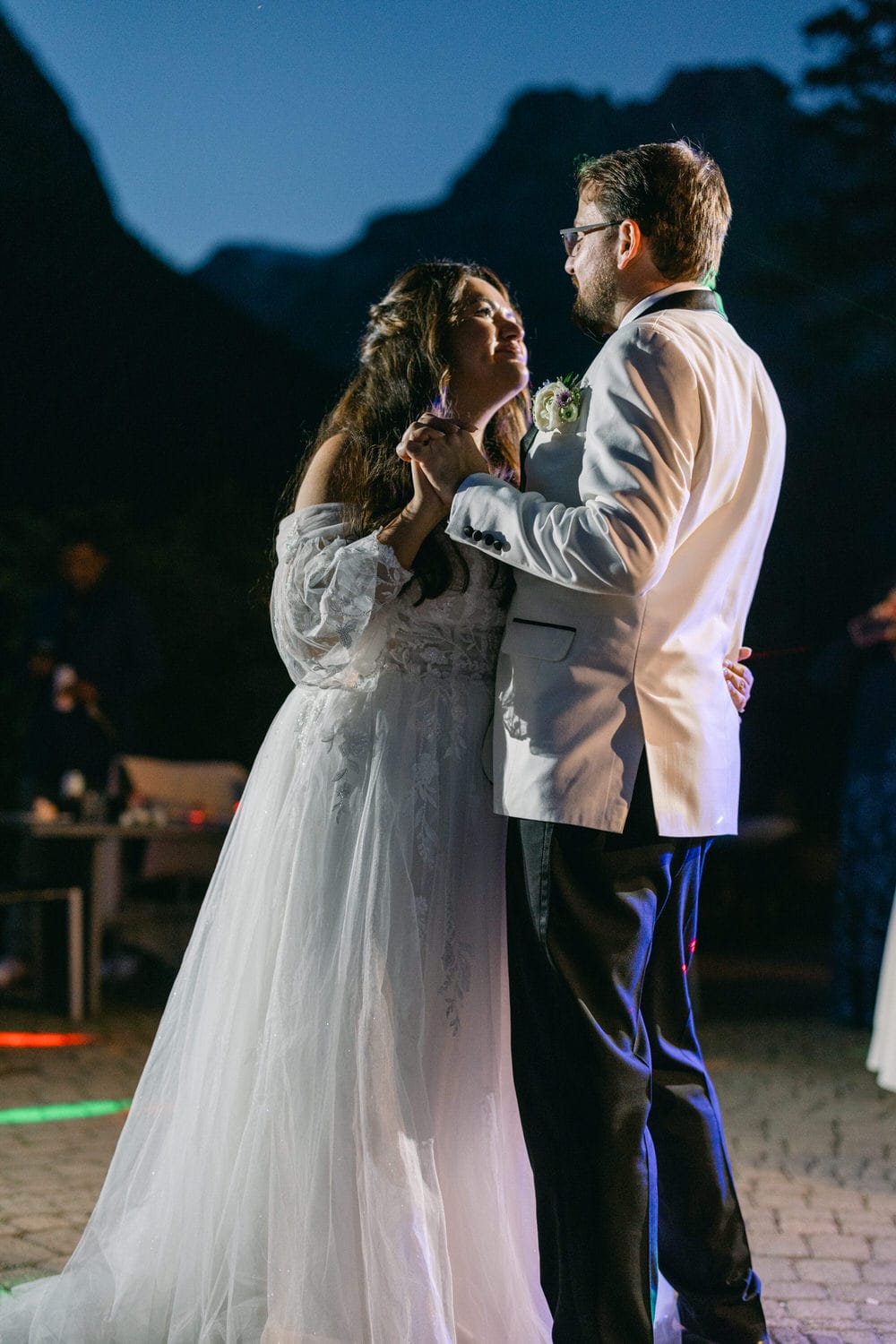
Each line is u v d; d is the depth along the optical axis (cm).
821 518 1367
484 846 232
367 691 236
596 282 230
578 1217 207
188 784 712
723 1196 233
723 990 735
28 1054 527
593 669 211
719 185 229
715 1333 235
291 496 267
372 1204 217
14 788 857
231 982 239
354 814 231
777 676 1293
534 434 232
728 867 987
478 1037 229
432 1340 212
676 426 203
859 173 1352
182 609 930
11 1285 278
